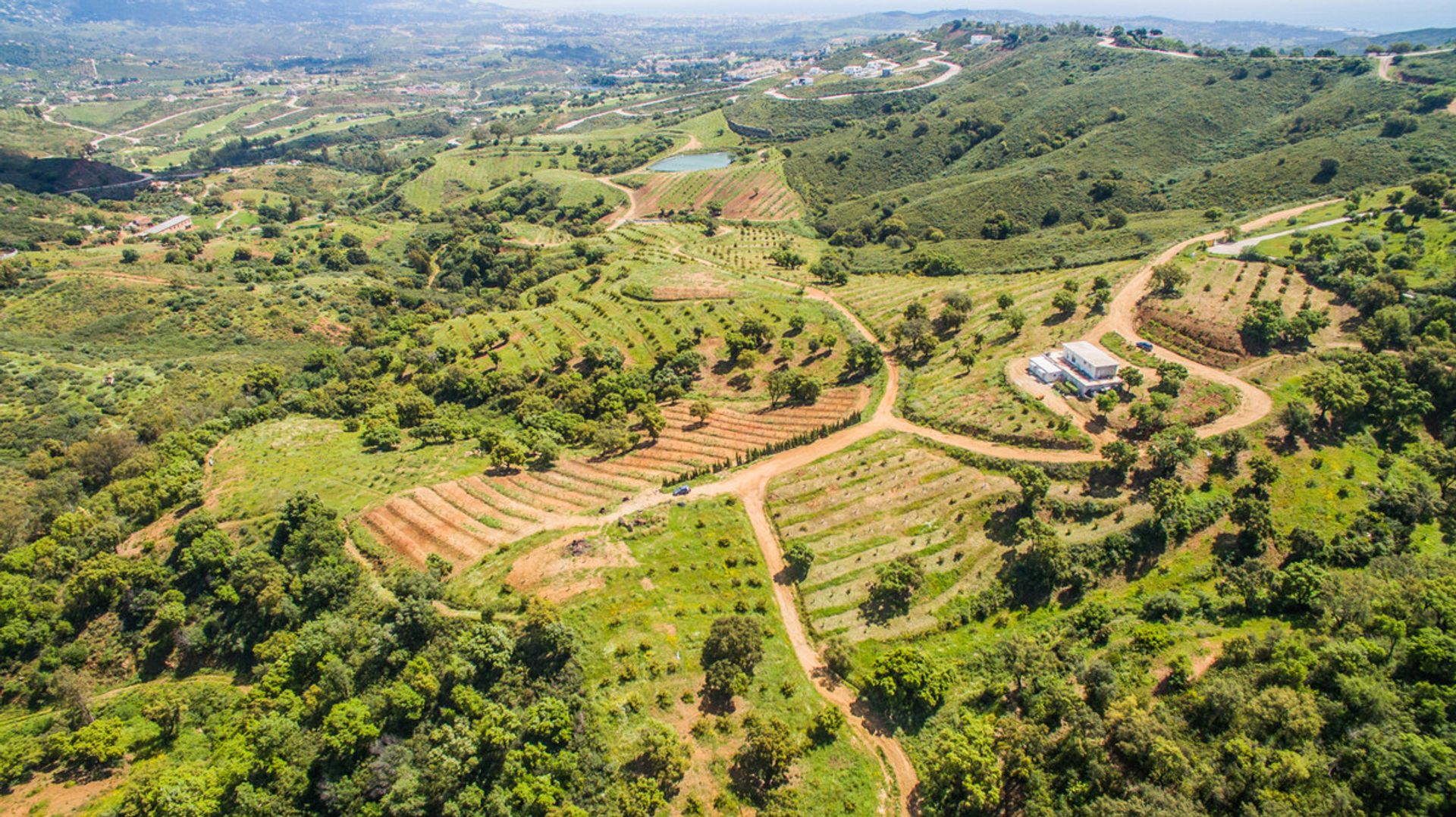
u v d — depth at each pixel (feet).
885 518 366.22
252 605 328.49
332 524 365.61
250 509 387.34
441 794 248.52
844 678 295.89
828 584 336.08
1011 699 277.03
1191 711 249.75
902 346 522.06
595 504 392.68
